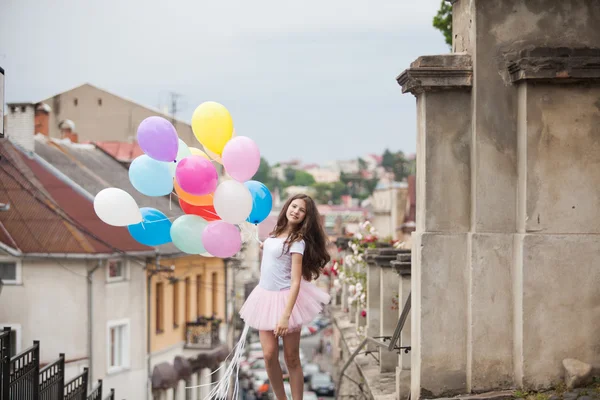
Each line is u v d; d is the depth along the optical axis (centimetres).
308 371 5272
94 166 3500
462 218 864
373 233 1570
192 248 829
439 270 862
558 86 843
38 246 2730
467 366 862
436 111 862
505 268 855
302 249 745
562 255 841
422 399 860
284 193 19275
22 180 2936
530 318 841
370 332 1329
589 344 844
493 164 854
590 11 856
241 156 792
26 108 3138
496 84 852
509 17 853
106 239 2875
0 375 1016
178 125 4091
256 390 4494
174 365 3231
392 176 15338
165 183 841
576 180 844
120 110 4066
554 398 816
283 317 730
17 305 2733
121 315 2895
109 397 1916
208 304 3834
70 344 2722
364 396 1326
